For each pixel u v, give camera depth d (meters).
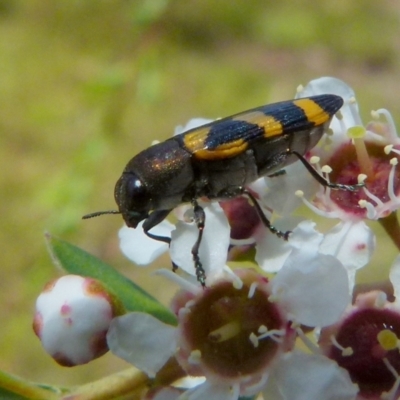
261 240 0.07
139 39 0.17
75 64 0.17
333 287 0.06
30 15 0.19
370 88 0.17
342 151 0.07
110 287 0.07
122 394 0.06
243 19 0.19
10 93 0.17
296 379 0.06
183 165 0.07
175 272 0.07
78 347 0.07
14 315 0.12
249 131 0.07
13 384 0.06
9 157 0.15
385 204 0.07
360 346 0.06
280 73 0.18
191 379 0.07
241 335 0.06
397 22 0.19
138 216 0.07
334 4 0.20
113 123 0.15
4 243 0.13
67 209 0.13
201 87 0.17
